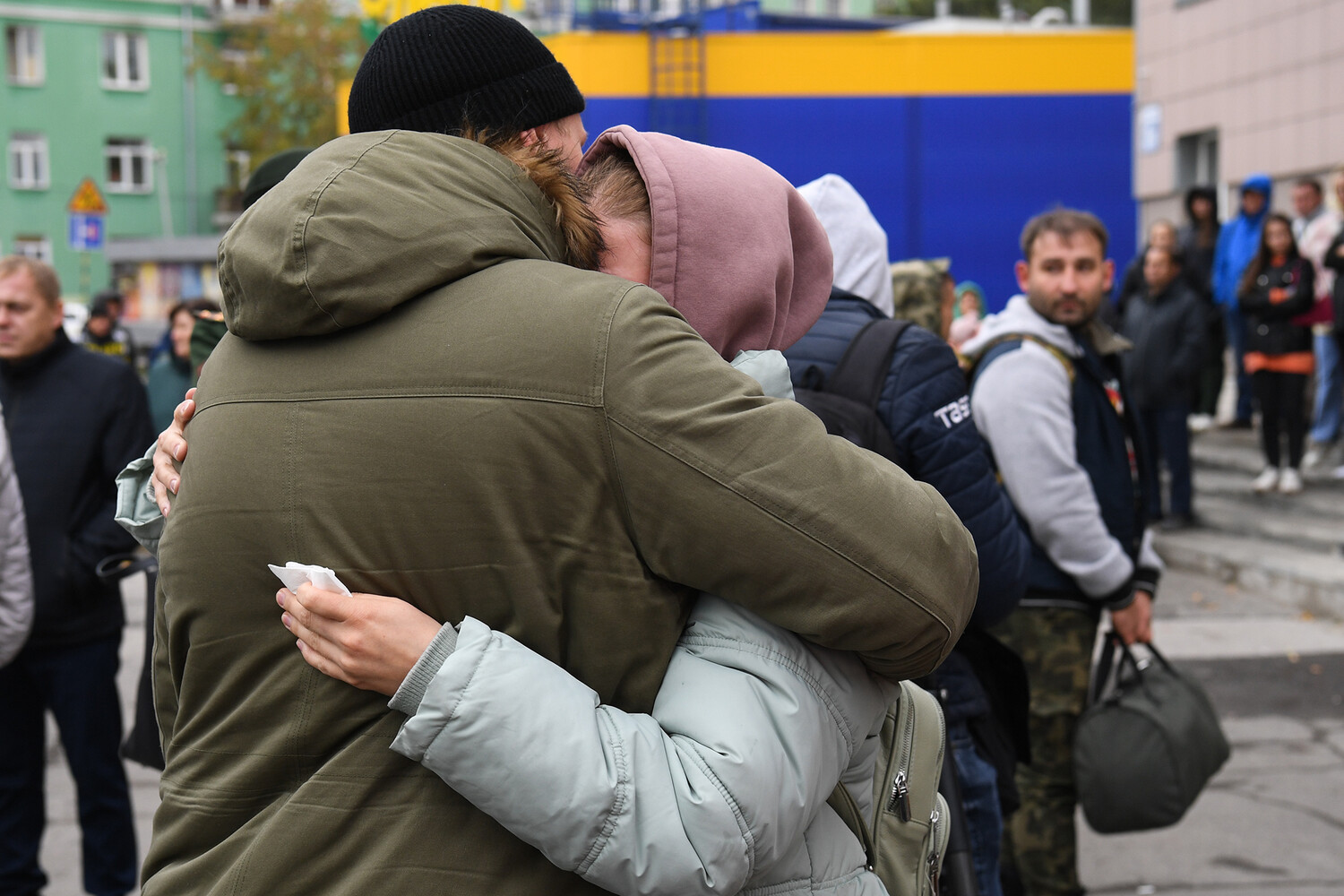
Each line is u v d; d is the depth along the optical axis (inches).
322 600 44.5
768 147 368.5
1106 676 118.1
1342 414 339.9
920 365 84.6
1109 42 381.4
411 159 47.5
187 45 1455.5
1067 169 382.3
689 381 45.5
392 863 45.0
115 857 137.3
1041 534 114.7
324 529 45.9
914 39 374.3
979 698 90.4
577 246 51.4
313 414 46.5
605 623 46.1
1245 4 539.2
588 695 45.4
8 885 133.0
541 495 45.3
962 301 316.2
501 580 45.6
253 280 46.2
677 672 47.1
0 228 1413.6
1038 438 113.4
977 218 379.6
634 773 44.2
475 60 54.9
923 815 61.8
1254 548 286.8
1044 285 117.1
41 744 136.5
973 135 378.0
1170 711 112.3
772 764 45.5
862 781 55.5
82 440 134.6
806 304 62.7
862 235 96.4
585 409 44.9
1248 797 165.9
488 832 45.5
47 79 1412.4
